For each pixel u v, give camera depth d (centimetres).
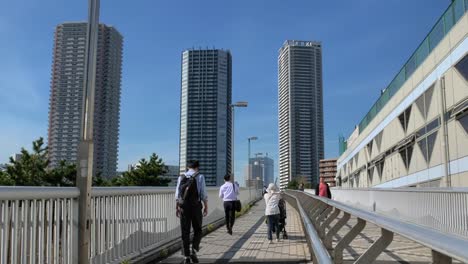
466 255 254
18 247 575
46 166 3238
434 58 2716
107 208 833
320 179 1911
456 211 1337
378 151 4647
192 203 944
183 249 940
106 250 820
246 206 3206
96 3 727
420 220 1675
